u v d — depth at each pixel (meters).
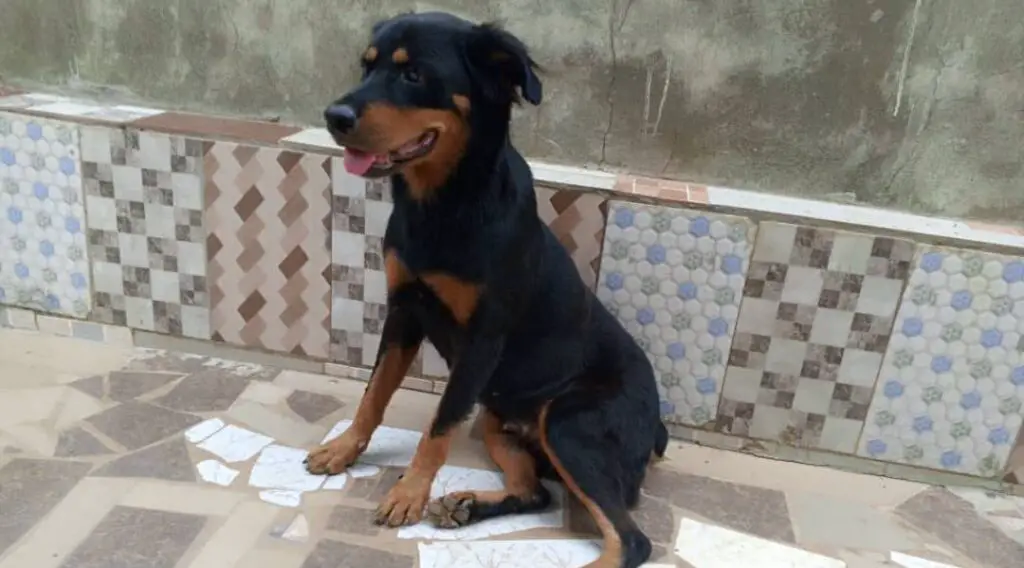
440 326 2.14
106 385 2.59
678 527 2.18
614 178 2.48
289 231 2.59
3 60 2.79
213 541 1.98
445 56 1.83
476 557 1.99
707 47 2.35
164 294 2.76
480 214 1.96
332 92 2.62
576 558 2.01
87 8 2.67
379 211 2.49
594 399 2.13
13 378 2.59
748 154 2.44
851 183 2.42
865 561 2.11
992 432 2.41
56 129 2.59
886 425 2.46
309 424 2.47
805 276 2.34
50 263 2.79
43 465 2.19
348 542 2.00
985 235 2.27
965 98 2.28
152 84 2.72
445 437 2.09
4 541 1.93
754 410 2.53
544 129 2.53
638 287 2.45
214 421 2.44
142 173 2.60
